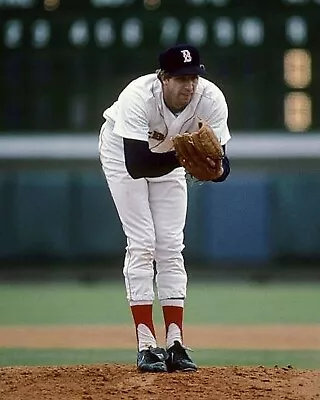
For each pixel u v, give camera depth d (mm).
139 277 19016
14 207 67812
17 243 67875
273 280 66000
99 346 30172
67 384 17609
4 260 67938
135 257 19016
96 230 67625
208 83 18516
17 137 68125
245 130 70688
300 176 66688
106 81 71500
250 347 30016
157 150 18766
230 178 66750
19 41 72000
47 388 17312
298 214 66750
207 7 70812
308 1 70562
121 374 18406
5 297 53125
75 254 67688
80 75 71688
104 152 19250
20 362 26297
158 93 17953
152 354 18766
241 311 44625
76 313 43500
